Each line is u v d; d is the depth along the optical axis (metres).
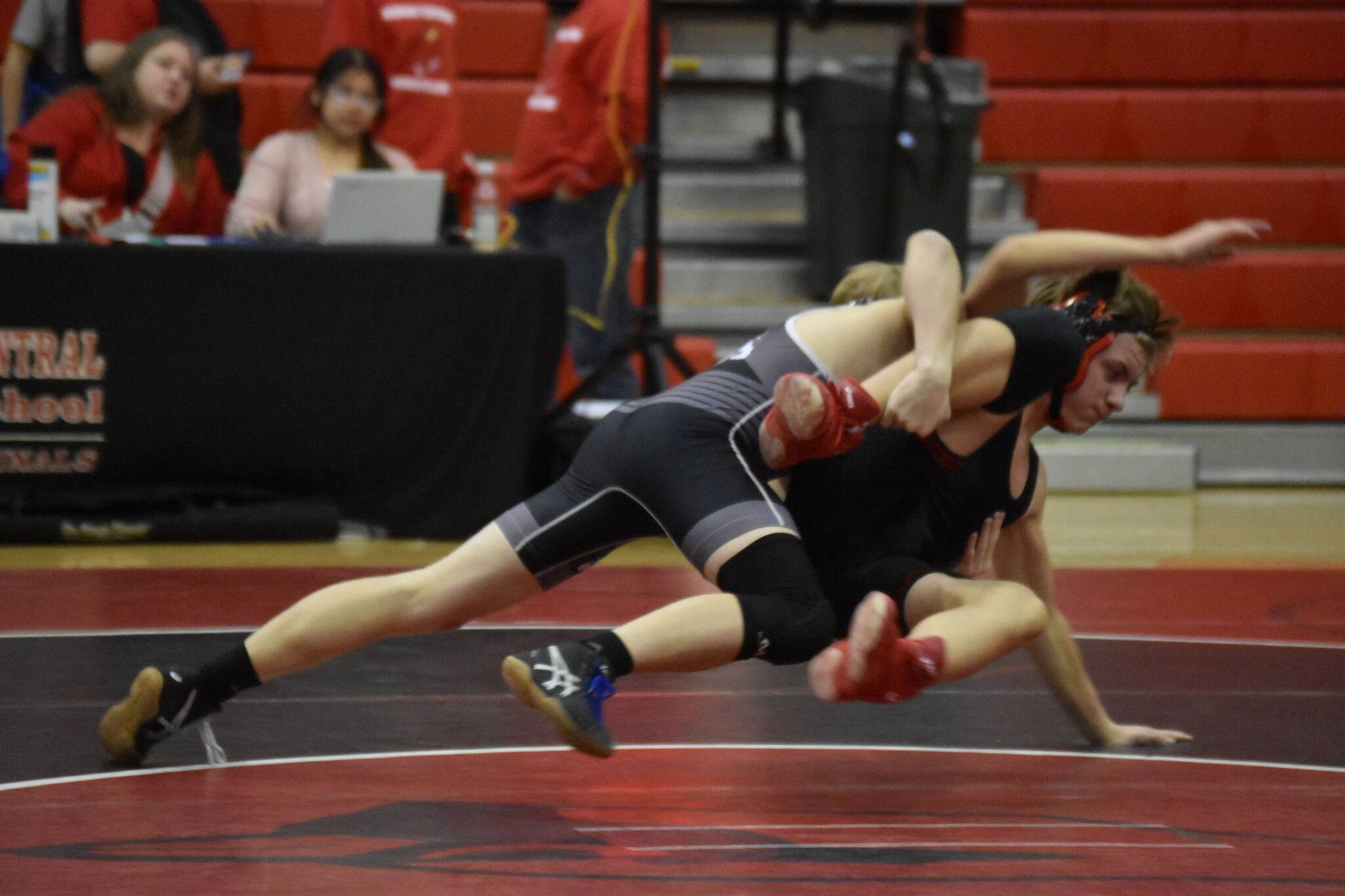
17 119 18.77
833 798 6.87
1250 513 19.31
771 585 6.43
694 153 25.05
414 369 15.84
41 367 15.19
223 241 15.92
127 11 17.66
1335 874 5.75
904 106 20.58
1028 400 6.98
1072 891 5.48
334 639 7.05
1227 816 6.64
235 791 6.84
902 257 20.78
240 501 15.80
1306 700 9.33
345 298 15.72
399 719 8.44
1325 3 26.23
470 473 15.96
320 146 17.28
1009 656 10.45
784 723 8.53
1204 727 8.58
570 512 7.01
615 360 16.83
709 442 6.77
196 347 15.48
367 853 5.85
